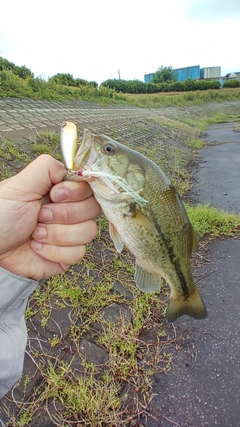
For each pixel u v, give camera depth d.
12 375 0.20
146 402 0.36
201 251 0.68
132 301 0.49
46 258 0.21
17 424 0.33
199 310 0.28
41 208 0.20
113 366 0.39
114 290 0.51
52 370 0.37
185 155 1.71
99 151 0.21
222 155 1.74
